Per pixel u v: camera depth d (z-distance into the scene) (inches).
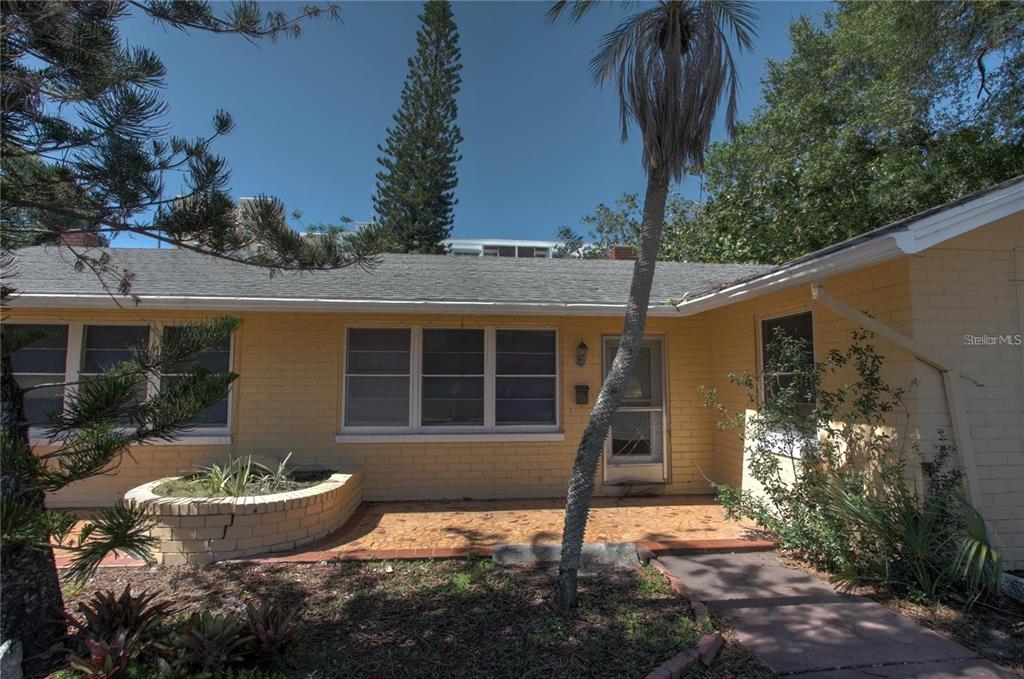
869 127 550.9
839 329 228.1
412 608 165.9
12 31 110.4
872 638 150.9
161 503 207.3
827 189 585.0
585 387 316.5
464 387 313.0
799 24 674.2
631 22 161.9
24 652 128.7
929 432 188.4
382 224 985.5
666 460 322.3
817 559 203.9
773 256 622.8
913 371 191.3
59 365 284.4
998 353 192.2
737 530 243.9
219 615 142.3
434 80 1005.2
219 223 151.2
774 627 157.3
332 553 211.2
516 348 318.3
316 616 161.5
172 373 140.9
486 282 327.0
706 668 135.5
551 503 295.4
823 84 637.9
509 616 159.6
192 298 262.1
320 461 297.0
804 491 213.6
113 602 140.3
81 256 172.1
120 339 289.1
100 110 134.4
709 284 350.3
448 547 220.7
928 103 525.0
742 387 294.8
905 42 502.3
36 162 135.2
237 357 294.7
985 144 498.0
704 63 154.8
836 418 221.9
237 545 210.4
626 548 216.5
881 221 547.5
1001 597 174.1
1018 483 188.4
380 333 309.0
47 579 135.6
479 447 308.5
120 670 123.2
